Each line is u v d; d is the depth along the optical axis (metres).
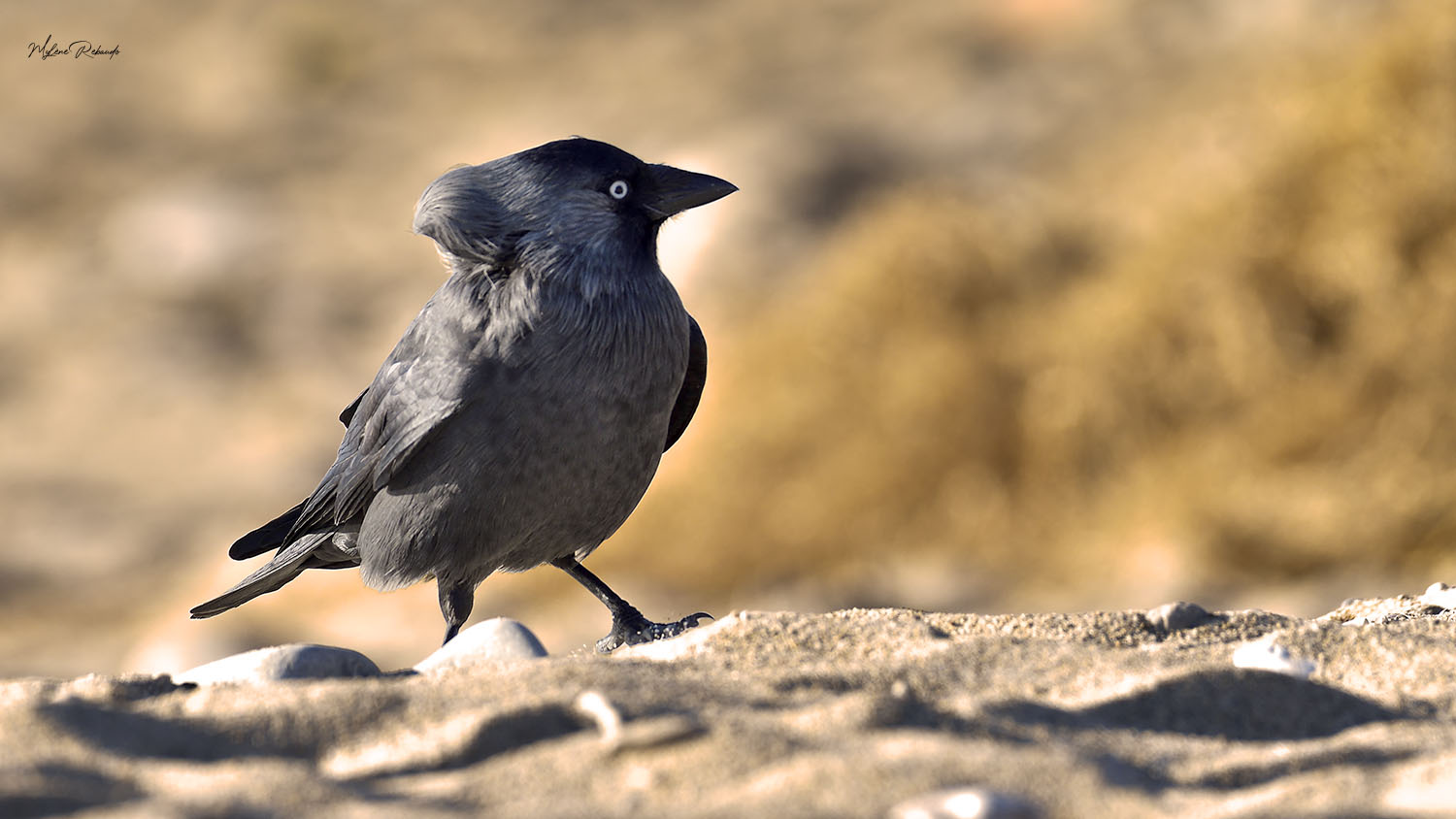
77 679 4.63
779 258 23.44
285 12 37.16
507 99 33.06
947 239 16.12
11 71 36.03
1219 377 14.45
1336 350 14.20
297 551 7.34
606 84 32.84
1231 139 15.85
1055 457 14.76
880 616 5.14
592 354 6.36
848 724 3.90
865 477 15.23
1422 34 14.44
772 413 15.84
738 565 15.37
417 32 36.72
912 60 30.98
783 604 14.32
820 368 15.92
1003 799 3.32
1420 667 4.77
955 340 15.57
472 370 6.29
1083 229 16.66
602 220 6.51
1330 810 3.47
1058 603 13.45
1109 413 14.67
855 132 27.19
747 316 17.94
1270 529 13.48
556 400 6.32
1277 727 4.25
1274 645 4.83
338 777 3.80
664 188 6.65
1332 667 4.87
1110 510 14.34
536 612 14.91
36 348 25.66
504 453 6.32
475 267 6.48
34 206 30.44
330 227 28.50
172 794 3.59
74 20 38.75
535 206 6.45
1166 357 14.67
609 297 6.45
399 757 3.88
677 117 30.09
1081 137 25.42
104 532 19.45
